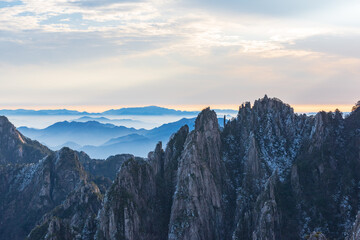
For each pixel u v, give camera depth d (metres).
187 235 123.25
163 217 136.38
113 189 133.50
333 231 118.38
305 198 127.19
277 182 131.00
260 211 121.62
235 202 136.38
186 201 127.38
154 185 141.62
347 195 123.25
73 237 136.38
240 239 120.94
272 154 142.12
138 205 133.12
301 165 135.25
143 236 127.69
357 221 89.38
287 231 119.94
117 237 123.75
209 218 130.00
